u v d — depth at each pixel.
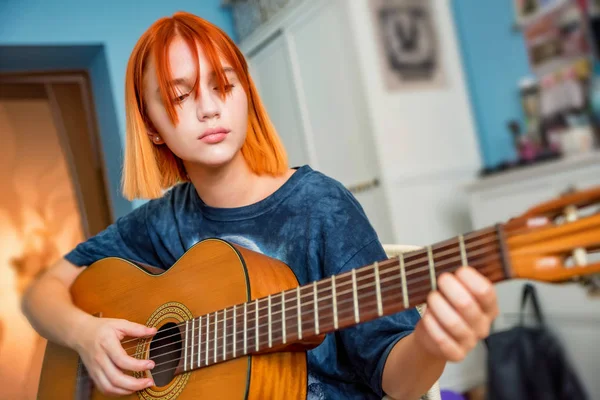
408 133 2.88
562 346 1.88
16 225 3.67
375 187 2.84
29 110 3.68
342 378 0.94
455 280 0.60
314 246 0.96
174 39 0.96
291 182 1.03
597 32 2.52
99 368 1.02
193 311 0.96
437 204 2.90
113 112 3.45
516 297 2.29
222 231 1.06
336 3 2.90
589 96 2.57
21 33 3.24
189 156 0.98
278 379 0.85
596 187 0.55
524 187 2.42
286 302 0.81
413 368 0.77
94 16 3.42
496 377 1.84
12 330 3.59
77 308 1.14
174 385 0.93
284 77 3.43
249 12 3.67
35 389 3.54
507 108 2.95
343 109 2.99
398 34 2.94
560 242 0.56
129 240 1.25
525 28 2.83
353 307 0.72
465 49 3.15
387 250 1.14
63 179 3.76
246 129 1.00
